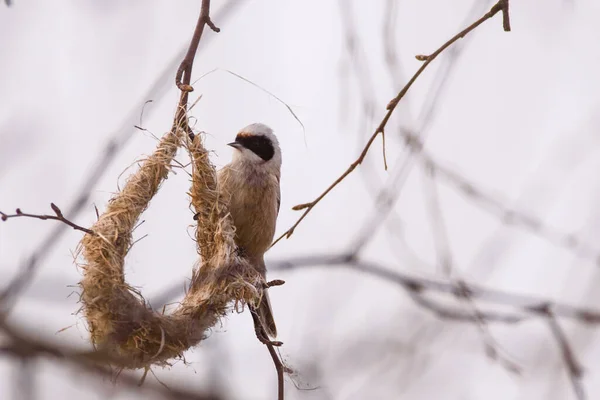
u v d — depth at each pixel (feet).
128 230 30.40
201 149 31.83
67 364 14.33
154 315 28.94
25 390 14.44
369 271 29.71
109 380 15.49
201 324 29.86
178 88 27.94
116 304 28.71
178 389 15.26
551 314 26.63
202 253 32.07
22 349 13.94
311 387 22.97
